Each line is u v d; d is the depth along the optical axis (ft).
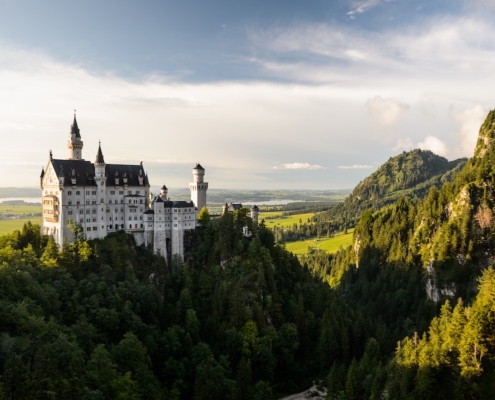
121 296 480.64
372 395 374.84
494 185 643.04
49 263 482.28
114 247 546.67
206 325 511.40
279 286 608.19
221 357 452.35
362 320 549.95
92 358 352.90
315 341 540.52
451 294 589.73
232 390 395.75
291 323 529.45
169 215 615.16
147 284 536.42
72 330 394.93
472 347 342.03
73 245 531.91
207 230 639.35
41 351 295.07
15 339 309.83
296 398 457.68
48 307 408.05
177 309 513.45
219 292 529.86
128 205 599.57
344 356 505.66
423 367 350.23
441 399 336.29
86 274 511.40
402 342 486.79
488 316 344.08
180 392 410.11
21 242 551.18
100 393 308.60
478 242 607.37
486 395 317.22
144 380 374.84
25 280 411.95
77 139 631.56
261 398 397.19
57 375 279.69
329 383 436.35
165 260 608.19
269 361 470.80
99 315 434.71
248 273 563.89
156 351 439.22
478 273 586.45
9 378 247.91
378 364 435.94
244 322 503.61
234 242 609.01
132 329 448.24
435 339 372.58
